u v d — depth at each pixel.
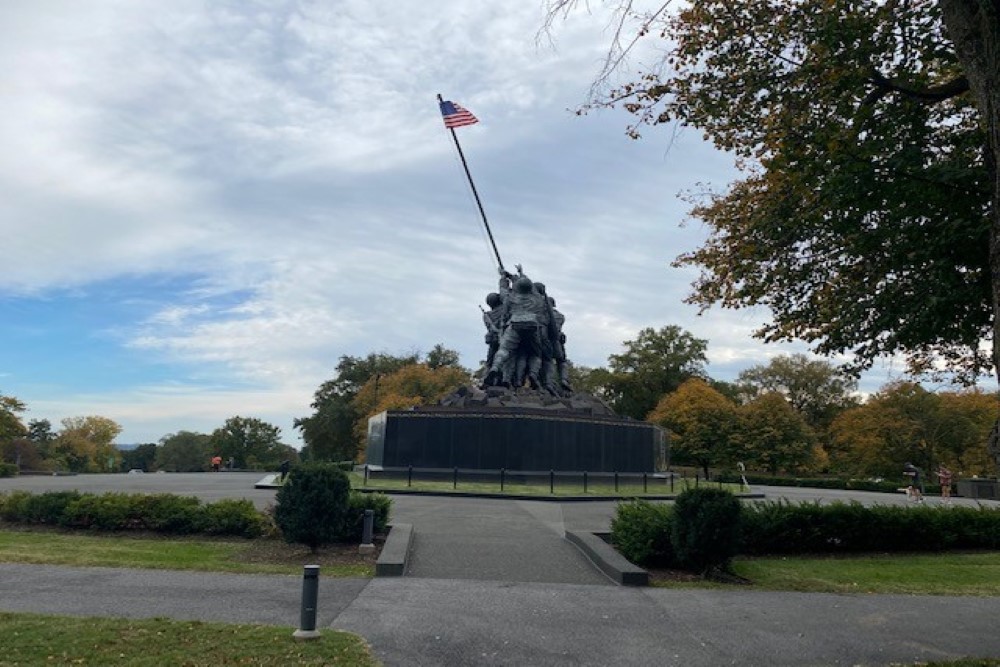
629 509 14.22
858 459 62.34
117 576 11.16
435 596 10.40
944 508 16.94
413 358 89.62
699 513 12.40
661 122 12.05
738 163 13.45
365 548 13.83
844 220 10.55
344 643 7.68
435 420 30.72
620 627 9.02
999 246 6.73
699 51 11.47
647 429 35.16
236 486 28.66
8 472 39.44
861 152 9.55
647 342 88.12
